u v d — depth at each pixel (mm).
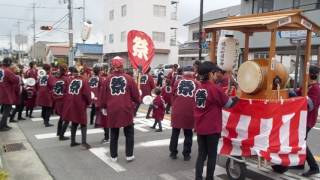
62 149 8398
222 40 6953
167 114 13570
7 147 8672
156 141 9234
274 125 5633
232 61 7020
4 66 10383
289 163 5816
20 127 11164
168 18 43750
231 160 6172
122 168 6957
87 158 7645
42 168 7031
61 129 9461
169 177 6445
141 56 12859
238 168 6051
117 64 7113
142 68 12852
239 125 5957
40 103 11195
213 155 5734
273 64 5789
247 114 5852
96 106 10398
